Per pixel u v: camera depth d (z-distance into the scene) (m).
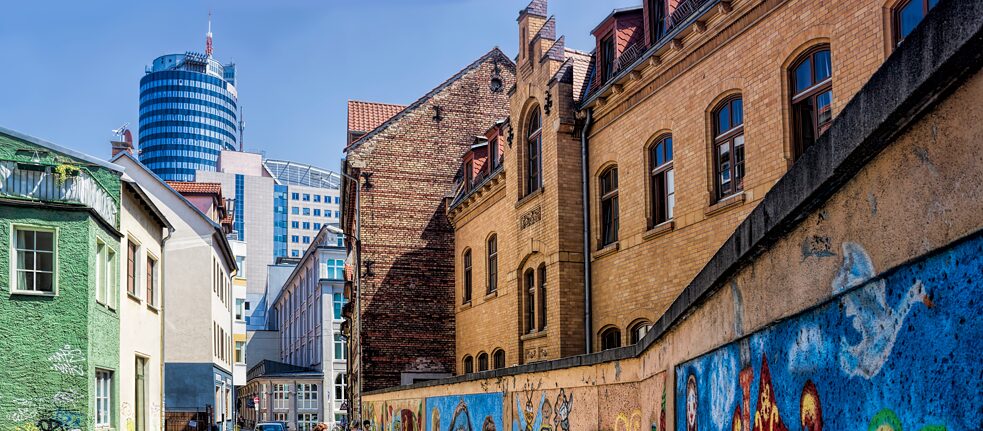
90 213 20.88
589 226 19.45
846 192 3.50
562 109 19.72
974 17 2.38
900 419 3.04
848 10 11.76
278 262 116.31
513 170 23.05
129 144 41.94
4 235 19.98
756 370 4.93
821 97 12.55
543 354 20.84
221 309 46.69
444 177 33.44
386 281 32.12
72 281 20.52
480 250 27.72
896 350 3.07
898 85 2.84
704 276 5.96
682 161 15.82
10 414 19.64
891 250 3.09
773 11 13.34
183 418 39.53
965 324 2.60
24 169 20.30
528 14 22.41
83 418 20.17
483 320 27.03
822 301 3.79
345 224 45.94
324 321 77.06
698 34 15.27
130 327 24.56
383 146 33.12
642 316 17.09
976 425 2.51
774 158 13.26
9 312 19.89
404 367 31.66
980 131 2.51
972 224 2.55
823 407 3.81
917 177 2.89
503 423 13.66
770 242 4.51
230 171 179.75
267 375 77.88
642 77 17.19
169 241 40.94
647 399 8.38
